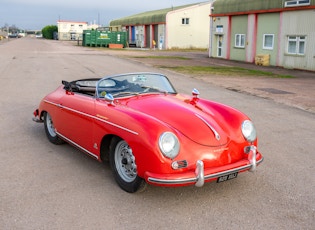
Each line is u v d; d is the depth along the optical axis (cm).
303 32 2155
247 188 437
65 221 351
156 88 514
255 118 839
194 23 4794
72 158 529
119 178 421
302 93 1248
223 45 3041
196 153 374
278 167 512
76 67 1905
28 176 459
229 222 355
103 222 350
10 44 5112
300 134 702
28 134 654
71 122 508
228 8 2897
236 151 405
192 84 1415
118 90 486
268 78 1714
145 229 339
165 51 4238
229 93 1216
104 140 443
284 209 385
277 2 2341
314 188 442
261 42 2562
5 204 383
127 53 3500
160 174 360
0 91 1117
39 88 1190
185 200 400
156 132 365
